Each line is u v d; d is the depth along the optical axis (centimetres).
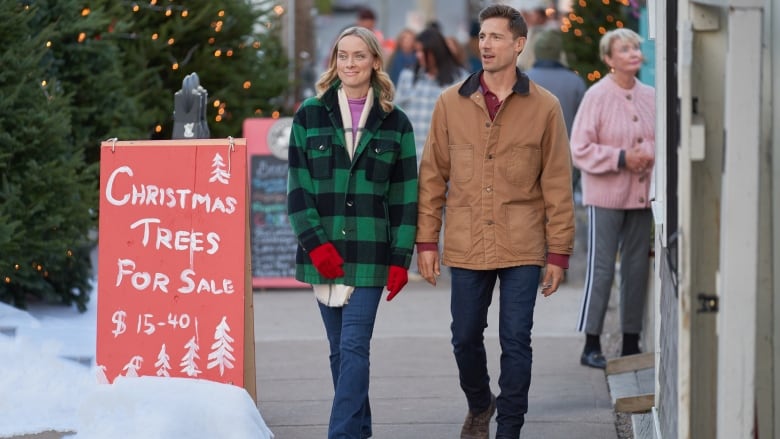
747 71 891
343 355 1328
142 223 1407
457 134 1383
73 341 1809
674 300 1066
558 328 2245
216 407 1334
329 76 1359
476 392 1442
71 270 2044
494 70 1362
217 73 2866
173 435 1287
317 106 1355
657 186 1488
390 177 1366
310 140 1346
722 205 917
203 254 1394
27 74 1873
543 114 1372
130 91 2516
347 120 1345
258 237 2766
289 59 3378
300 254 1366
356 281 1328
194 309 1394
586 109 1900
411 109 2798
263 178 2766
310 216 1333
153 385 1360
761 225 1012
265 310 2491
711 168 973
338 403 1317
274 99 3209
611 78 1911
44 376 1538
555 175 1379
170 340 1398
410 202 1366
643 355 1817
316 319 2377
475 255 1370
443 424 1577
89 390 1440
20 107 1866
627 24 2905
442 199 1403
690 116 928
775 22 1033
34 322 1862
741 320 903
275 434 1534
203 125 1588
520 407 1373
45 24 2006
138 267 1406
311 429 1558
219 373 1388
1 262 1803
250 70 3016
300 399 1725
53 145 1892
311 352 2050
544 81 2356
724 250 905
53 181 1859
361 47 1336
